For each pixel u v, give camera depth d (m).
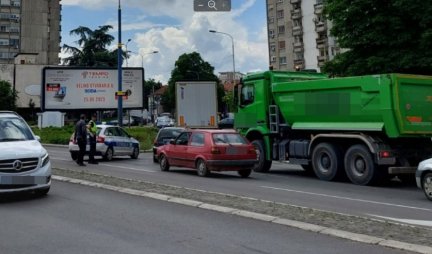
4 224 7.90
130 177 15.01
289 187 13.23
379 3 21.91
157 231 7.39
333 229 7.28
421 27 20.95
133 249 6.38
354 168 14.09
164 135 21.17
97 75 45.31
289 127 16.58
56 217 8.43
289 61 82.31
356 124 14.20
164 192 10.92
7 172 9.59
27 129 11.44
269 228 7.57
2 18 108.00
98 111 50.84
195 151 15.80
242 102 18.59
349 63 23.38
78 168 17.78
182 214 8.67
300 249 6.37
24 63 95.56
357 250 6.30
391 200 10.95
